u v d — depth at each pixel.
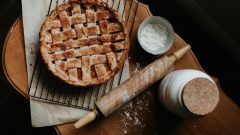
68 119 1.02
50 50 1.00
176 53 1.06
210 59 1.38
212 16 1.35
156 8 1.41
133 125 1.06
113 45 1.03
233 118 1.13
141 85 1.01
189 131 1.09
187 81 0.96
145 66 1.08
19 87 1.01
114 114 1.05
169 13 1.39
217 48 1.33
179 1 1.33
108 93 1.00
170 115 1.09
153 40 1.08
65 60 1.01
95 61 1.02
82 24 1.02
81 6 1.03
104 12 1.03
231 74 1.36
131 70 1.07
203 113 0.96
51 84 1.03
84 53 1.01
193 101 0.96
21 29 1.03
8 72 1.01
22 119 1.43
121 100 1.00
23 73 1.02
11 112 1.42
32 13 1.03
